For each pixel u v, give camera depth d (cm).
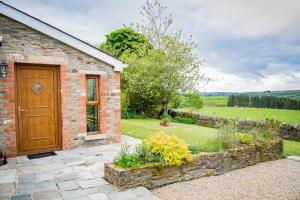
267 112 2397
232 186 589
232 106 3150
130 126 1535
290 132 1311
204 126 1753
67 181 545
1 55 709
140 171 524
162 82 1912
